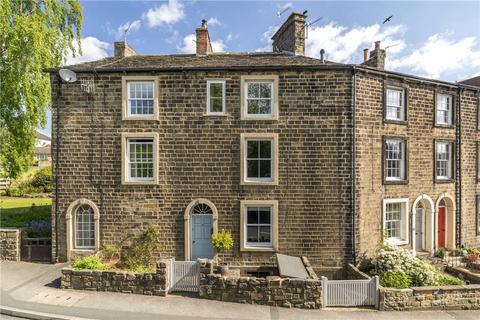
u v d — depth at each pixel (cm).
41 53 1727
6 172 1819
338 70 1270
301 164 1274
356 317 883
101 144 1309
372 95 1328
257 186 1277
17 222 1727
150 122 1298
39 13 1802
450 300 953
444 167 1565
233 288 962
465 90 1598
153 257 1289
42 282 1091
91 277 1023
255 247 1273
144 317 855
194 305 934
